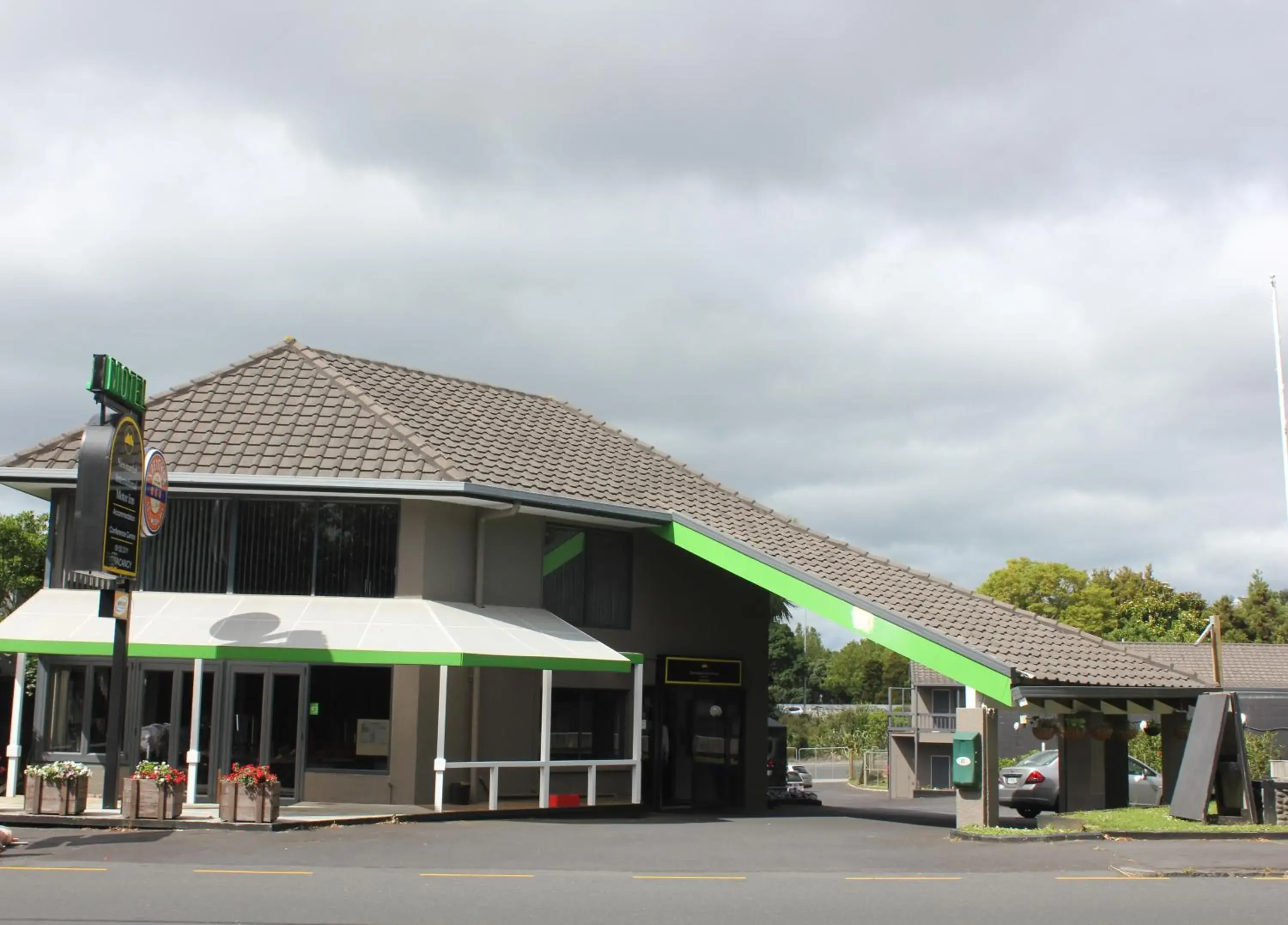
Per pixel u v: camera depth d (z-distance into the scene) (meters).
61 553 23.02
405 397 26.41
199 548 23.12
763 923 11.42
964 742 20.86
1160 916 11.98
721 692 29.28
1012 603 79.12
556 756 25.41
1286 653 55.28
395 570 23.14
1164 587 82.62
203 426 23.75
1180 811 20.91
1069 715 24.06
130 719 22.20
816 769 73.25
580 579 26.30
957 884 14.23
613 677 26.59
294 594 23.02
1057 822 21.14
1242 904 12.70
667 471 29.38
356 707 22.72
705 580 29.08
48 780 18.91
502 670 24.52
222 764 21.97
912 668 61.09
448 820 21.05
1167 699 24.67
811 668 114.56
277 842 17.41
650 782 27.20
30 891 12.68
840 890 13.72
